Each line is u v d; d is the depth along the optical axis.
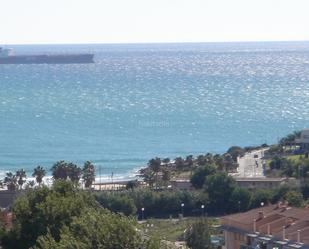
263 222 173.50
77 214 145.12
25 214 149.50
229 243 179.25
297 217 172.88
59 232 137.12
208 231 195.12
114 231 110.56
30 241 145.88
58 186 160.38
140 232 114.06
